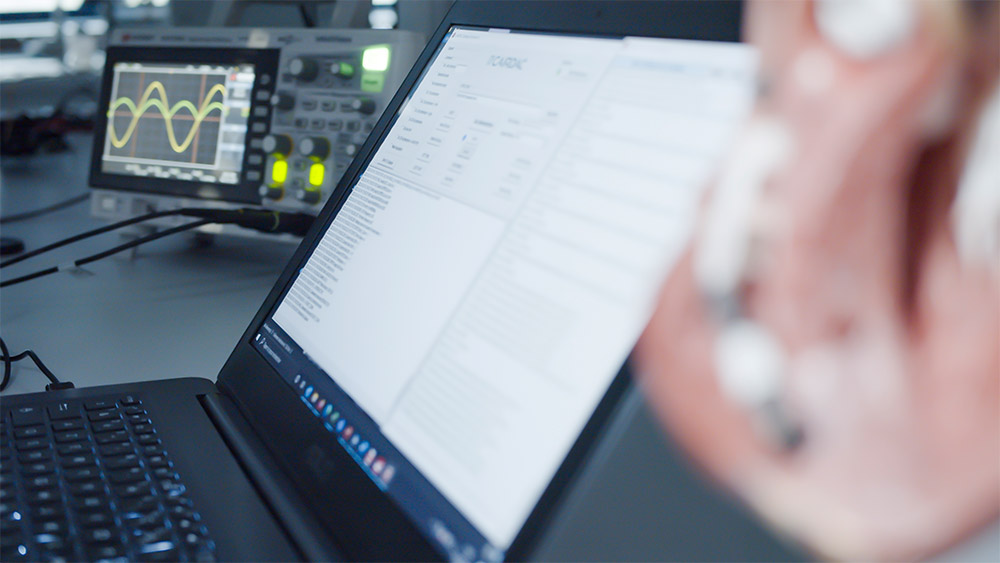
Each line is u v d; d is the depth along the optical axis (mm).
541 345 335
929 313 230
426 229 443
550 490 299
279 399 479
